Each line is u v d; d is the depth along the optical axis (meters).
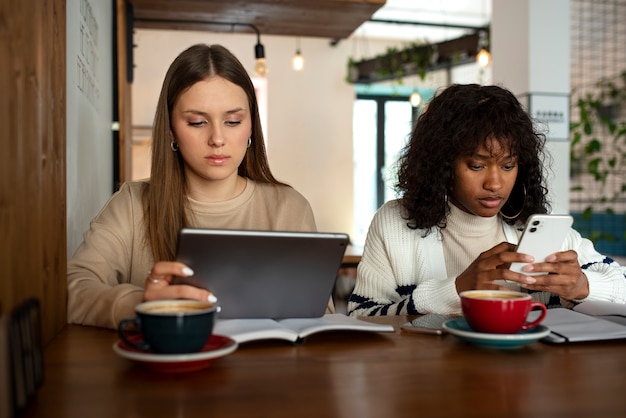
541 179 1.60
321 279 1.13
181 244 1.01
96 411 0.69
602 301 1.32
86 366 0.87
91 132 2.28
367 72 6.80
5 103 0.80
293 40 6.93
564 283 1.26
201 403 0.71
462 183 1.49
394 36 7.52
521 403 0.73
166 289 1.01
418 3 7.07
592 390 0.78
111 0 3.17
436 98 1.59
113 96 3.24
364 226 7.82
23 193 0.88
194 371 0.85
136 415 0.67
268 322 1.09
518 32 4.09
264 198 1.64
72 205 1.81
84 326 1.17
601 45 6.31
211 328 0.86
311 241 1.07
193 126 1.39
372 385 0.79
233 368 0.86
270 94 6.88
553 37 4.04
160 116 1.46
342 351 0.97
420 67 6.21
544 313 1.05
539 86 4.02
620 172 5.16
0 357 0.62
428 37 7.66
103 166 2.76
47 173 1.03
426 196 1.58
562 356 0.95
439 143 1.51
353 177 7.14
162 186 1.47
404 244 1.66
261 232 1.04
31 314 0.72
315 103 7.01
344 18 4.07
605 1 6.29
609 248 5.72
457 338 1.07
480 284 1.29
